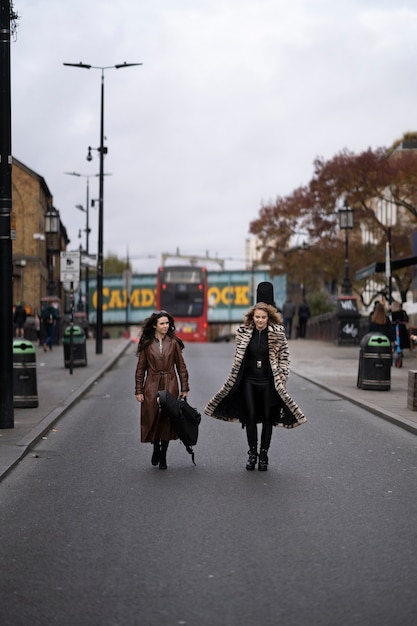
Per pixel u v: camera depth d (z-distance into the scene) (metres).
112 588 6.49
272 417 11.46
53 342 47.59
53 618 5.88
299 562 7.14
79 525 8.43
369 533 8.09
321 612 5.96
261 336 11.27
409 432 15.04
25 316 44.06
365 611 5.99
